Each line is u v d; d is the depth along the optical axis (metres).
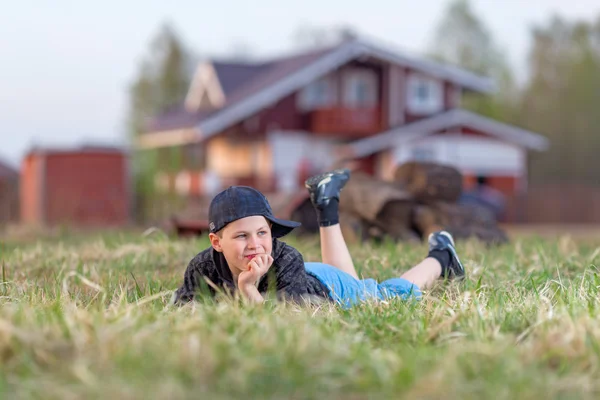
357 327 4.21
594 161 60.72
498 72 64.69
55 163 22.19
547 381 3.12
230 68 38.22
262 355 3.27
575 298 4.70
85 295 5.57
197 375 3.08
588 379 3.18
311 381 3.07
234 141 36.38
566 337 3.57
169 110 46.53
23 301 4.88
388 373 3.14
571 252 8.26
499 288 5.49
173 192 28.75
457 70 35.62
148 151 33.22
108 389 2.91
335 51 32.97
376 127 34.62
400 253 8.22
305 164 33.31
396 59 34.16
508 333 3.99
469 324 4.04
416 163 11.95
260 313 4.14
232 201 4.76
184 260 7.70
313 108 33.78
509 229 28.28
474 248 8.63
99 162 22.53
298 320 4.11
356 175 12.02
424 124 34.16
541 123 61.88
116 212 22.61
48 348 3.40
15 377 3.18
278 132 33.62
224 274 4.96
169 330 3.80
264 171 34.09
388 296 5.18
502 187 36.19
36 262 7.69
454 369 3.17
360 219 11.53
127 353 3.25
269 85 32.53
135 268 7.36
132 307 4.30
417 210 11.53
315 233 11.88
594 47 64.12
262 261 4.73
